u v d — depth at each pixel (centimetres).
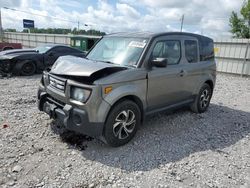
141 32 441
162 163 326
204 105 560
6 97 608
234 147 389
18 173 284
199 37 522
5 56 934
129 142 380
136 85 365
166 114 527
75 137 384
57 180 276
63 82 343
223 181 293
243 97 774
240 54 1311
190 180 291
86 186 269
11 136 376
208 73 542
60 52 1066
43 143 361
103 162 319
